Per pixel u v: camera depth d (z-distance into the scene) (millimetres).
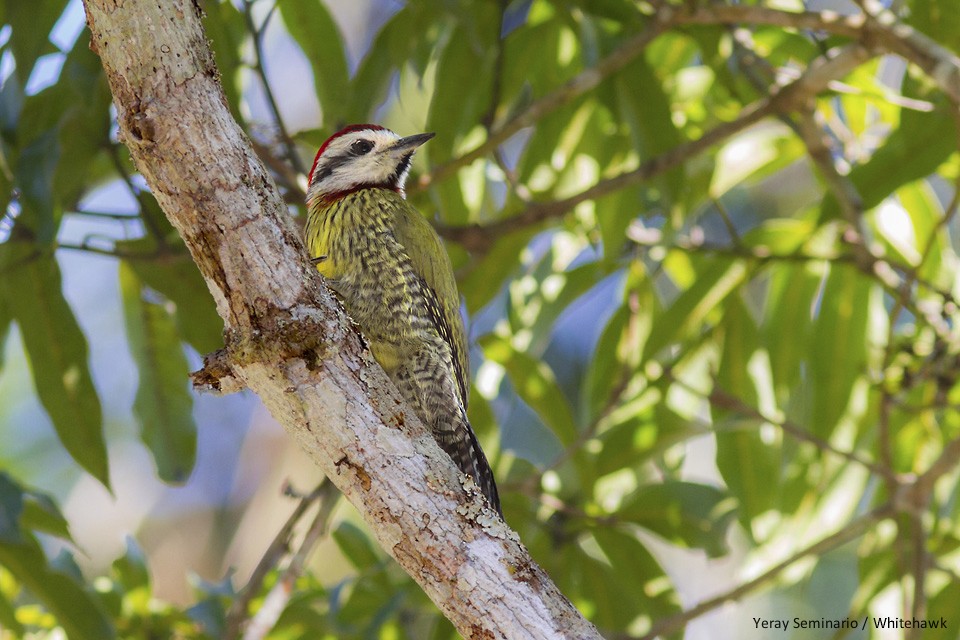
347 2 17922
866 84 10336
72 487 18094
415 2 9344
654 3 9711
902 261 11477
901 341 10555
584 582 10281
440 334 9102
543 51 10633
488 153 9820
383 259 9055
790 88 9477
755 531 11031
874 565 11109
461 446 8961
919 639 9359
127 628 9984
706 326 11062
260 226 5238
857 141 10969
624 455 10227
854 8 15477
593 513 10234
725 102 11656
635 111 9922
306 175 10391
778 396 10938
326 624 10008
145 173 5203
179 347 10727
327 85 9984
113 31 5039
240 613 9164
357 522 14469
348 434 5254
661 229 11234
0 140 8500
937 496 11281
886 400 9734
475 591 5047
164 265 9539
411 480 5215
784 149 11422
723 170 11477
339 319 5371
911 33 8898
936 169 9445
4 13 8703
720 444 10859
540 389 10289
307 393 5262
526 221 10070
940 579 11102
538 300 11625
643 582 10250
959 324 10656
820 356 10797
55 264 9141
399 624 10773
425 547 5133
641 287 11250
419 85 10391
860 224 9680
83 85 8289
